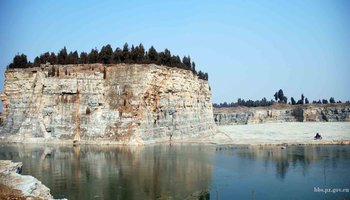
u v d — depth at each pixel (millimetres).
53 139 119750
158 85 123000
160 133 121312
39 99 124875
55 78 124812
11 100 129750
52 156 87562
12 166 50750
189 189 54344
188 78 142250
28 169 70062
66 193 52062
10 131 126188
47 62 132250
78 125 120312
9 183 41844
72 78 123875
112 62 129125
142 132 113562
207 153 93562
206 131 151625
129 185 56906
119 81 121438
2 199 35438
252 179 61281
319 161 79250
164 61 138000
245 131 166250
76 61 131750
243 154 91375
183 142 120000
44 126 122062
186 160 81188
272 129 174500
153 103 120375
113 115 118000
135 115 115562
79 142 117125
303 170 68938
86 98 122312
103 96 122188
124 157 85812
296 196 50500
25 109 126438
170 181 59625
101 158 84125
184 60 154125
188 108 138375
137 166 73438
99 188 54875
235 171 68188
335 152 93500
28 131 122625
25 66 135250
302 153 92625
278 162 78625
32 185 41438
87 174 65250
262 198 49438
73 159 82688
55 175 64375
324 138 127938
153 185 56906
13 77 130750
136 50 130875
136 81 119000
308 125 191750
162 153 93250
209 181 59875
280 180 60656
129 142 112250
